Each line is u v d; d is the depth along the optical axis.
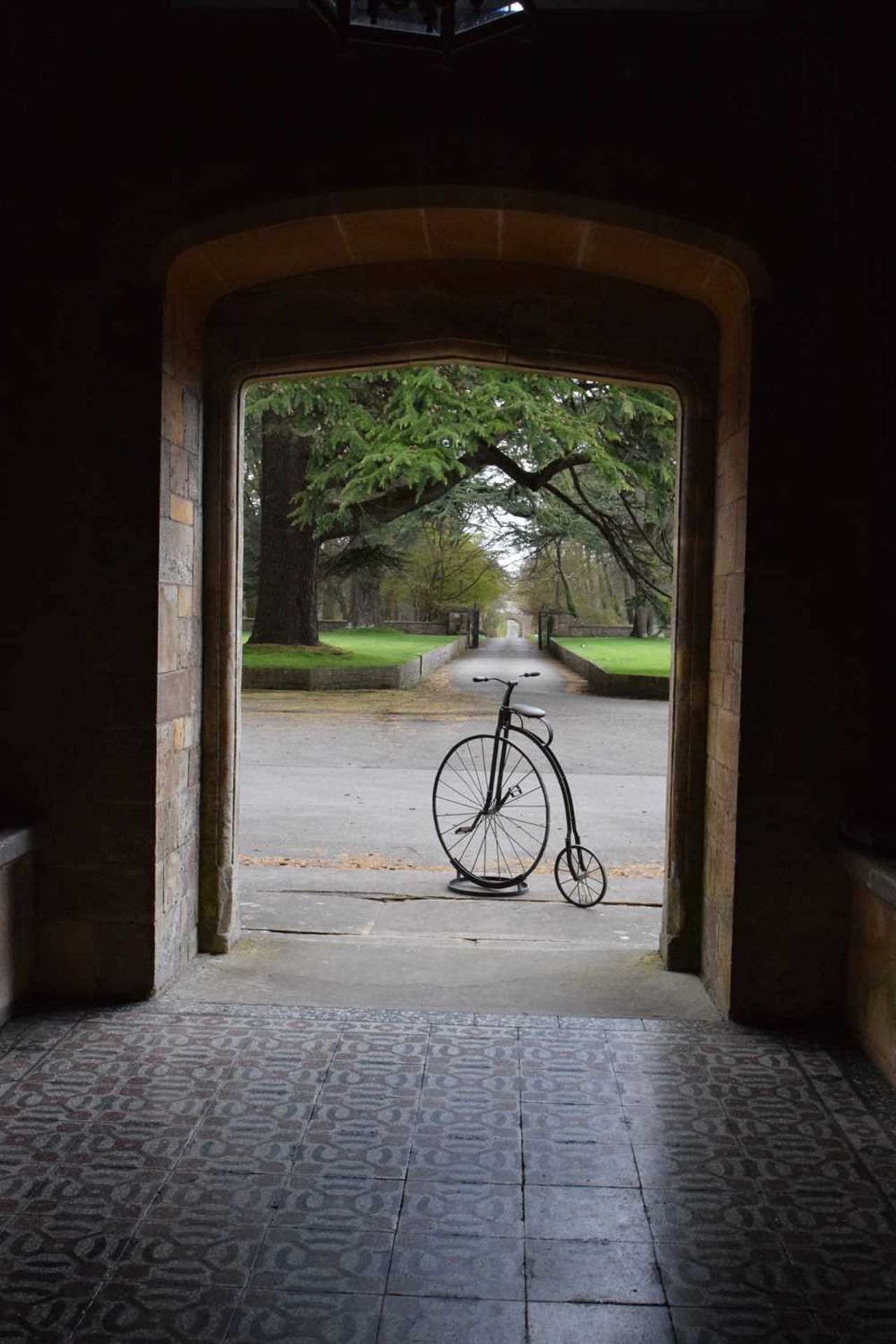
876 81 3.88
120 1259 2.46
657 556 16.06
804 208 3.90
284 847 7.06
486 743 12.05
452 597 42.31
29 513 4.09
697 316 4.55
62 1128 3.09
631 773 10.24
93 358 4.05
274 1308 2.29
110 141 4.00
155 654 4.08
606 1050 3.75
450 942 5.09
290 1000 4.21
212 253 4.19
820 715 3.98
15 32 3.99
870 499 3.95
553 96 3.89
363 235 4.25
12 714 4.12
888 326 3.93
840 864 3.98
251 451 25.42
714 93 3.89
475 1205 2.72
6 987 3.94
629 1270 2.46
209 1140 3.03
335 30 2.68
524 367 4.65
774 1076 3.55
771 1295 2.37
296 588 20.92
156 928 4.17
